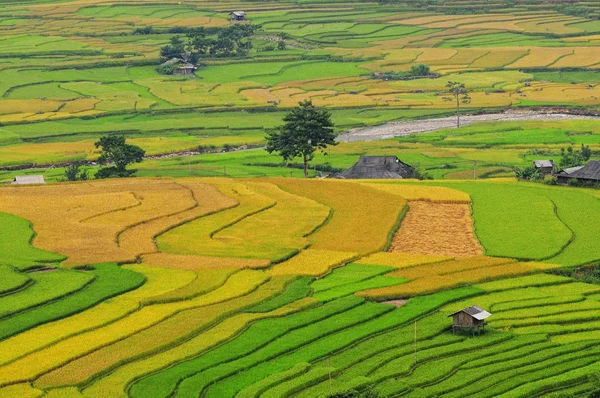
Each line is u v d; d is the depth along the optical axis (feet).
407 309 353.10
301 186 562.66
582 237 447.01
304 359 306.35
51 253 411.75
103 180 590.55
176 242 438.40
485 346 322.34
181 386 283.59
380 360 307.58
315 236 452.35
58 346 310.04
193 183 571.28
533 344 322.96
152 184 566.77
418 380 292.61
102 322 331.36
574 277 398.01
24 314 337.72
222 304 354.13
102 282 374.22
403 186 558.56
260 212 496.23
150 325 330.95
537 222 472.44
